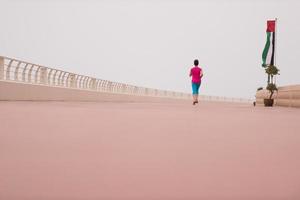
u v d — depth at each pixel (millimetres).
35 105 13891
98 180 2977
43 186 2777
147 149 4461
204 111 12969
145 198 2516
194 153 4234
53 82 23141
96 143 4836
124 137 5461
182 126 7199
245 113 12188
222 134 6012
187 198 2523
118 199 2490
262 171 3350
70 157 3889
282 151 4430
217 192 2666
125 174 3189
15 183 2852
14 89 18172
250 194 2621
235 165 3602
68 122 7371
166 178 3062
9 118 7969
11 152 4117
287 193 2646
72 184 2846
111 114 10016
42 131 5887
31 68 20250
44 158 3816
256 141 5250
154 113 11039
